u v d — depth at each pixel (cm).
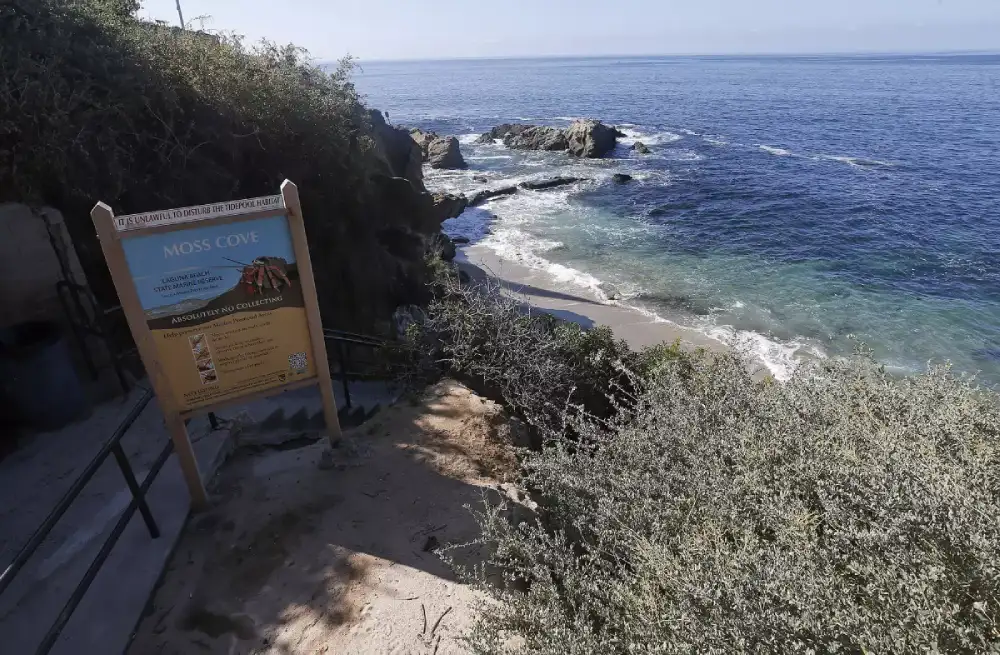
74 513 446
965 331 1691
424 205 1237
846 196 3117
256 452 539
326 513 453
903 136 5069
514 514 462
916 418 410
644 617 290
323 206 917
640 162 4100
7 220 534
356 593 382
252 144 827
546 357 781
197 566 406
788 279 2050
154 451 515
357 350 871
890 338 1653
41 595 379
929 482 308
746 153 4384
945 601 248
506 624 329
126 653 346
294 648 347
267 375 454
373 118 1695
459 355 768
